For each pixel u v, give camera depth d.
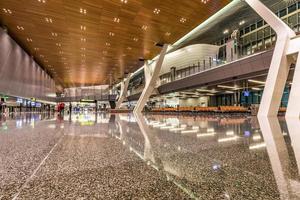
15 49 17.98
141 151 2.94
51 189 1.51
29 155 2.65
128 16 12.59
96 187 1.56
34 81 25.91
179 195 1.41
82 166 2.14
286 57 10.81
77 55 21.47
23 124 8.26
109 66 27.02
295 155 2.65
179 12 12.21
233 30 27.41
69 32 15.05
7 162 2.29
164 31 15.01
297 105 9.73
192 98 42.50
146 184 1.62
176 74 30.50
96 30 14.70
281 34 10.93
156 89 33.34
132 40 16.84
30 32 15.27
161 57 19.34
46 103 36.38
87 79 39.78
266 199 1.34
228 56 21.66
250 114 18.80
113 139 4.12
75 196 1.39
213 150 3.02
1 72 16.59
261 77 17.55
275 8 19.66
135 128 6.59
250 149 3.08
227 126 7.16
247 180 1.72
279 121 8.47
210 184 1.63
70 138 4.25
